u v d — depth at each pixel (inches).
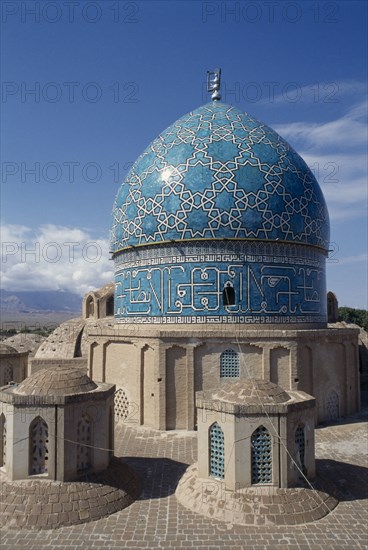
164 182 751.1
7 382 794.8
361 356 1149.1
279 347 699.4
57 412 436.5
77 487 431.2
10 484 430.0
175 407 691.4
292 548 367.9
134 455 587.8
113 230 845.2
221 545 371.9
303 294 766.5
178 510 431.2
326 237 827.4
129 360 749.9
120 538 383.6
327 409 760.3
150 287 758.5
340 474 528.7
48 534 389.4
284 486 425.1
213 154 749.3
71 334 1063.6
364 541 378.3
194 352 693.9
